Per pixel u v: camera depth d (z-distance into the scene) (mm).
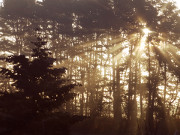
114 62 58875
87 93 60688
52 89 26141
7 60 27219
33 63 26891
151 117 42156
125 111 49688
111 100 56469
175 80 60031
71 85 26844
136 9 55438
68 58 66375
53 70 27328
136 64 58562
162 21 56656
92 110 52000
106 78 60688
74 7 60000
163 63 56844
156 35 54969
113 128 36531
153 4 56844
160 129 39219
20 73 26734
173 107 53375
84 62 66188
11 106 15922
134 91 55000
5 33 67000
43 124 16094
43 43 28141
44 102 25844
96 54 62344
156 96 51594
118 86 56312
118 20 56000
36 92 26109
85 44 63844
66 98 26391
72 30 62000
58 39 67250
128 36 57250
